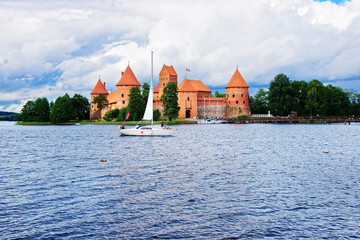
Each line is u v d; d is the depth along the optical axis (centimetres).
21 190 2341
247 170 3022
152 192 2277
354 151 4378
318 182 2566
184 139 6056
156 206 2000
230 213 1891
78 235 1619
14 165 3338
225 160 3588
